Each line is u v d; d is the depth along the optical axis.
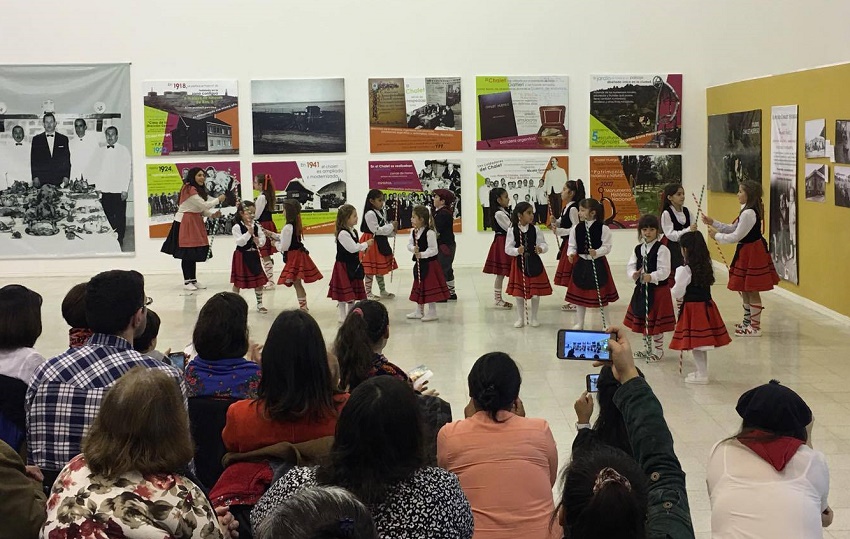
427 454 2.14
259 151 11.78
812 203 8.78
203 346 2.92
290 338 2.48
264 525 1.34
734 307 9.05
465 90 11.71
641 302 7.02
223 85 11.67
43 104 11.62
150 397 2.01
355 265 8.57
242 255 9.09
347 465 2.04
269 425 2.49
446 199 9.67
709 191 11.80
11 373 2.88
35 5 11.48
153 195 11.80
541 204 11.87
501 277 9.27
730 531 2.55
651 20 11.65
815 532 2.51
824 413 5.56
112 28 11.57
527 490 2.62
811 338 7.63
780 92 9.45
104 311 2.66
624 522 1.73
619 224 11.92
